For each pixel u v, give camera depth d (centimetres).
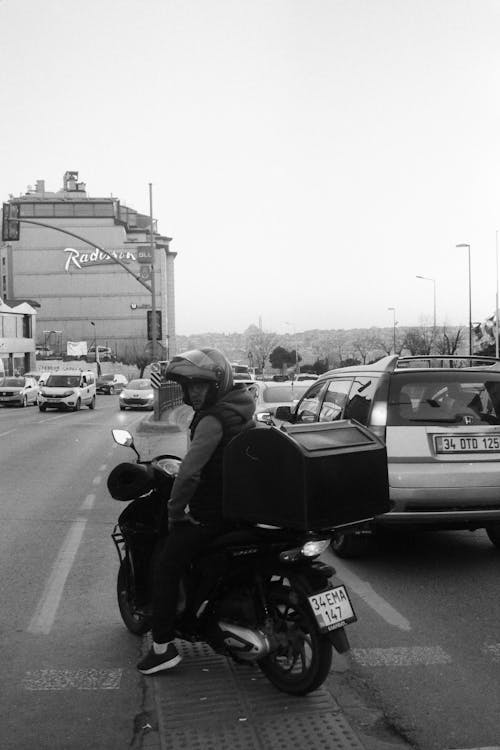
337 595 377
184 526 405
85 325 10462
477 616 525
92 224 10456
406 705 382
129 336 10488
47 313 10419
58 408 3622
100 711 377
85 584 619
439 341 8000
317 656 372
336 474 369
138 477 447
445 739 346
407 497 630
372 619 521
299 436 378
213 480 402
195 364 402
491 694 394
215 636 408
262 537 386
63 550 742
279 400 1519
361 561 688
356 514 377
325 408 792
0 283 10606
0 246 10625
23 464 1474
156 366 2967
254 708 379
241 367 4484
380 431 645
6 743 343
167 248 10925
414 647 465
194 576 409
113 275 10475
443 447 641
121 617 531
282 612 412
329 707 379
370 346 12031
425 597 572
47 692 400
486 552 720
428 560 691
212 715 371
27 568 671
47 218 10400
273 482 370
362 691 400
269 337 13975
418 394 661
